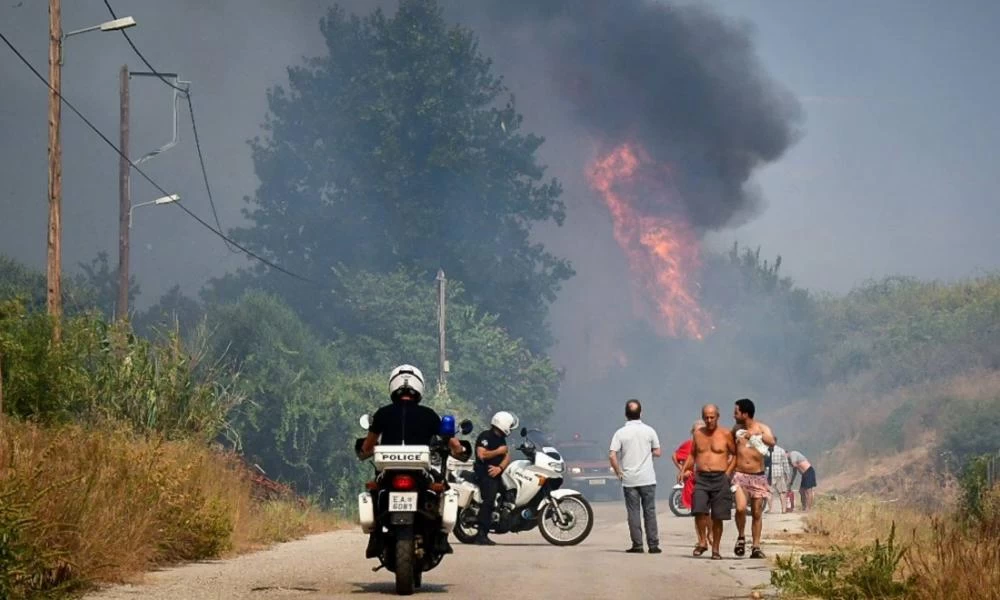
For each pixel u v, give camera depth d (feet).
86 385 100.83
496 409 268.82
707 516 85.61
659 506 202.39
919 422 257.34
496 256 308.40
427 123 310.04
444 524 58.95
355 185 306.14
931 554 64.95
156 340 111.86
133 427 100.53
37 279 241.14
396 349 266.98
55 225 112.16
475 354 267.39
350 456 181.78
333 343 267.59
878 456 255.09
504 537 111.75
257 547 86.79
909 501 195.93
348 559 77.00
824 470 262.06
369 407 185.68
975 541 62.23
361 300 270.46
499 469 99.55
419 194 308.40
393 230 303.68
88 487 62.34
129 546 64.59
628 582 64.39
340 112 309.42
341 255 306.14
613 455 90.74
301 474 182.39
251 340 184.03
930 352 305.53
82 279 274.57
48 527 55.26
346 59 317.22
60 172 113.09
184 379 106.83
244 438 179.83
